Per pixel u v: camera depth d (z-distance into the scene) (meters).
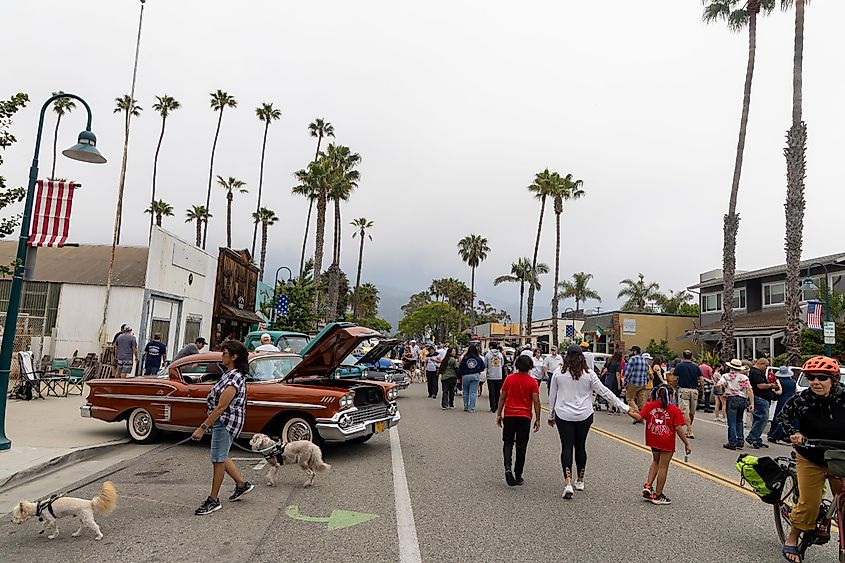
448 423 13.92
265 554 5.26
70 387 17.64
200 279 26.03
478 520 6.34
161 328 22.47
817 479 5.16
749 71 28.84
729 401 11.88
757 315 35.38
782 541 5.75
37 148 9.59
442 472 8.65
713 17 30.36
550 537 5.84
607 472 8.91
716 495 7.68
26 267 9.25
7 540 5.60
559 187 52.31
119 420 10.45
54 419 12.06
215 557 5.18
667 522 6.43
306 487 7.66
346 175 49.22
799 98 23.97
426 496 7.29
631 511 6.82
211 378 10.38
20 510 5.52
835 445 4.98
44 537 5.68
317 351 9.65
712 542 5.82
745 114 28.59
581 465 7.73
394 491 7.50
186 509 6.61
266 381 10.05
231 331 30.91
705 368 20.64
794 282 23.03
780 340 32.16
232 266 30.19
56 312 21.00
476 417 15.19
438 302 112.12
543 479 8.34
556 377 7.73
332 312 47.97
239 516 6.37
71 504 5.57
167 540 5.60
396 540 5.65
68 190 11.70
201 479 7.98
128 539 5.62
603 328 48.84
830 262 29.22
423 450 10.37
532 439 11.99
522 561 5.19
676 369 13.57
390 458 9.60
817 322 19.62
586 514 6.65
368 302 104.25
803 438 5.14
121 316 20.81
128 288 20.92
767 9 28.98
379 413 10.27
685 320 46.12
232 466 6.90
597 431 13.39
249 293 33.47
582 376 7.59
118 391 10.41
